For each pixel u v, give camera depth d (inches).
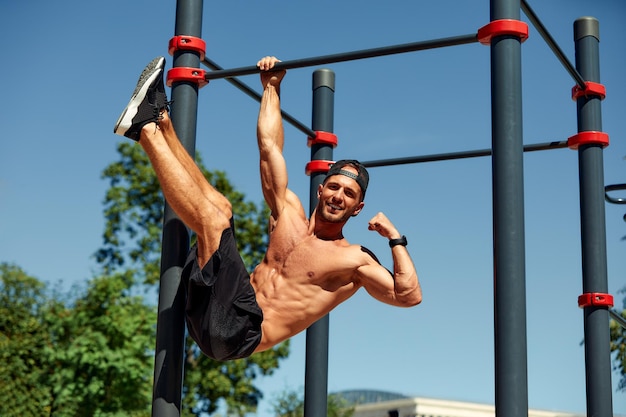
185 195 197.2
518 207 198.1
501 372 191.3
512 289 193.9
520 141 202.2
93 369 920.3
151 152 198.2
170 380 213.6
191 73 235.3
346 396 1275.8
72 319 935.0
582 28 294.8
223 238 200.2
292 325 213.6
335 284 214.4
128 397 919.7
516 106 203.3
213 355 203.9
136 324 936.9
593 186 283.0
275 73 239.5
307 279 214.1
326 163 292.7
